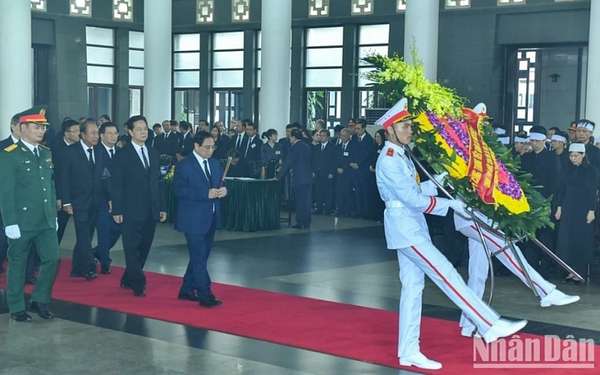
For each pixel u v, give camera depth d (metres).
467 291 6.27
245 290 9.28
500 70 19.36
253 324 7.64
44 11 22.91
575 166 10.06
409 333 6.32
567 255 10.03
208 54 24.42
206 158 8.36
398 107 6.28
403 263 6.41
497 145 7.30
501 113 19.42
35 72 23.33
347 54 21.72
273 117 19.73
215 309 8.27
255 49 23.58
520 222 6.71
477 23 19.39
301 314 8.09
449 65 19.83
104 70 24.55
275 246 12.77
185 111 25.12
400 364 6.36
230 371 6.16
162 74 21.86
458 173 6.57
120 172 8.76
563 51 18.78
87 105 24.03
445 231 11.05
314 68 22.50
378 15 21.05
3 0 17.30
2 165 7.46
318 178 17.50
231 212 14.55
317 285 9.66
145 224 8.90
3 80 17.39
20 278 7.71
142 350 6.74
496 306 8.66
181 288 8.75
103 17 24.16
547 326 7.77
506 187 6.67
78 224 9.64
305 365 6.33
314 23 22.19
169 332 7.34
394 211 6.30
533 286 7.39
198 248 8.34
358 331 7.41
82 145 9.67
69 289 9.19
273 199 14.73
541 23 18.61
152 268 10.64
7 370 6.16
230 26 23.86
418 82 6.54
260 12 23.23
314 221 16.16
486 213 6.71
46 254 7.74
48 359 6.46
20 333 7.27
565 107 18.86
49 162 7.77
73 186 9.56
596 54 15.92
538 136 10.39
